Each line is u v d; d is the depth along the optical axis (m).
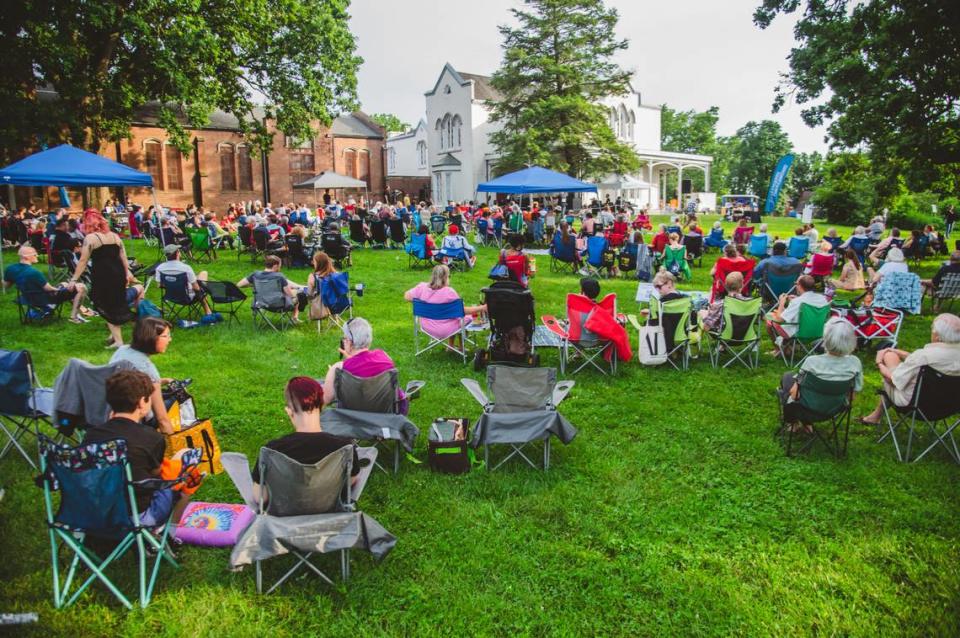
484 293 7.37
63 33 19.86
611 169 38.09
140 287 9.66
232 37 23.47
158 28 21.30
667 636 3.44
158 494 3.73
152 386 3.84
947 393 5.20
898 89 14.77
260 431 6.04
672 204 42.59
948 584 3.86
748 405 6.91
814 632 3.48
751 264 11.21
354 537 3.58
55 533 3.55
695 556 4.15
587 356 8.12
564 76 36.28
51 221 16.81
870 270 14.85
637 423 6.41
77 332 9.58
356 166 45.75
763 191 77.81
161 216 19.12
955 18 13.18
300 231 15.21
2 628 3.32
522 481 5.09
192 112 23.00
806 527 4.50
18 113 19.97
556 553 4.15
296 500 3.61
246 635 3.39
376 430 4.92
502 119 41.19
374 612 3.59
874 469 5.36
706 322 8.30
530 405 5.29
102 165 12.62
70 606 3.55
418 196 46.84
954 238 28.30
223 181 39.28
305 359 8.37
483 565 4.01
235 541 4.08
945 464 5.46
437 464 5.21
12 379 4.79
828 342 5.28
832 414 5.41
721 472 5.34
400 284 14.02
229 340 9.25
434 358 8.48
